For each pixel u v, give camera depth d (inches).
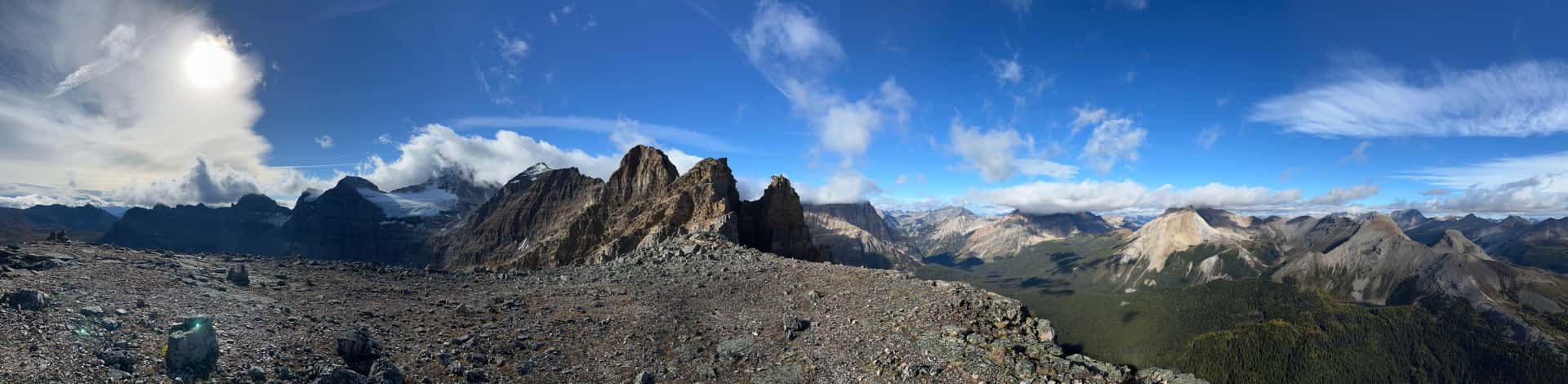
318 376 802.2
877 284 1707.7
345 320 1118.4
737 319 1434.5
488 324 1263.5
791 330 1315.2
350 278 1579.7
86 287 981.2
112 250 1389.0
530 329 1251.8
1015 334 1223.5
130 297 975.0
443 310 1343.5
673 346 1234.0
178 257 1469.0
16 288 887.1
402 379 884.0
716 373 1088.2
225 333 898.1
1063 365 1057.5
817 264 2114.9
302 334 973.2
